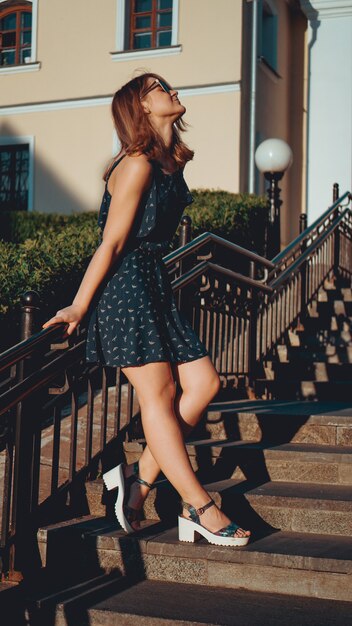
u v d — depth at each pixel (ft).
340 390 18.19
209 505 10.32
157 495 11.94
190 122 42.22
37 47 46.37
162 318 9.90
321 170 44.50
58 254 18.44
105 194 10.25
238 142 41.24
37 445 11.02
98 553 10.83
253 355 18.71
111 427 14.55
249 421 14.44
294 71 50.93
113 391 17.20
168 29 43.75
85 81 45.09
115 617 9.21
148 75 10.32
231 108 41.47
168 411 9.87
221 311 17.11
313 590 9.75
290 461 12.77
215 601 9.59
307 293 24.79
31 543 10.86
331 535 11.09
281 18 48.73
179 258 14.33
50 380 10.93
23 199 47.52
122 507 10.77
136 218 9.81
